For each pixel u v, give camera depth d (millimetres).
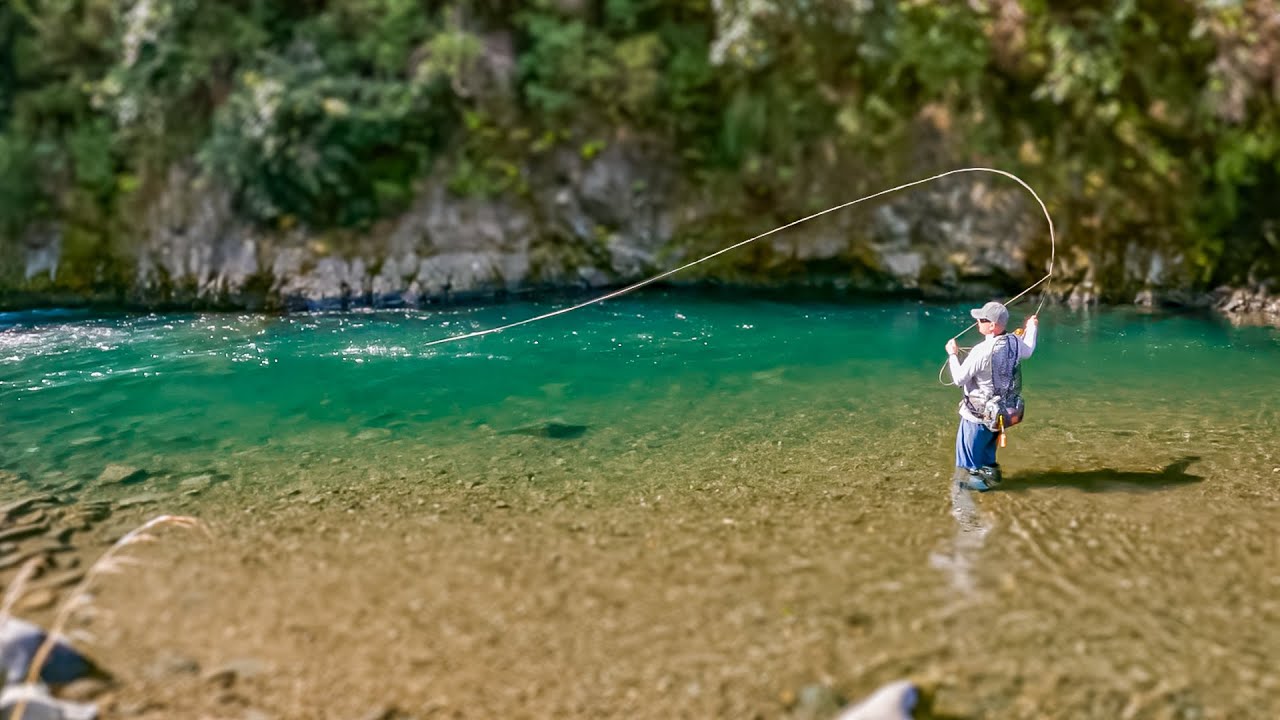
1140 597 4320
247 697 3529
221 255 11906
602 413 7637
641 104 12961
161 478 6055
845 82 12875
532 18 12805
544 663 3781
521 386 8469
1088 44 12352
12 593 4262
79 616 4086
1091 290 11938
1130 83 12664
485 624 4086
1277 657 3816
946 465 6242
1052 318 11242
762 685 3635
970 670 3729
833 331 10594
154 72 12164
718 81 12969
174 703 3477
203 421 7379
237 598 4305
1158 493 5648
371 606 4242
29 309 11539
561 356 9531
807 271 12555
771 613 4176
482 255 12258
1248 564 4660
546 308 11617
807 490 5781
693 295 12359
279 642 3918
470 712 3467
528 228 12539
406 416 7559
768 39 12492
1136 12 12516
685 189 12938
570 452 6625
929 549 4852
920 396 8062
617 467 6289
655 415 7570
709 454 6555
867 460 6375
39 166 12227
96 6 12305
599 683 3652
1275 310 11289
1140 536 4996
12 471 6160
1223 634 4000
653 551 4855
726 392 8258
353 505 5559
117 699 3486
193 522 5266
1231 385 8297
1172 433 6895
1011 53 12656
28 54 12430
